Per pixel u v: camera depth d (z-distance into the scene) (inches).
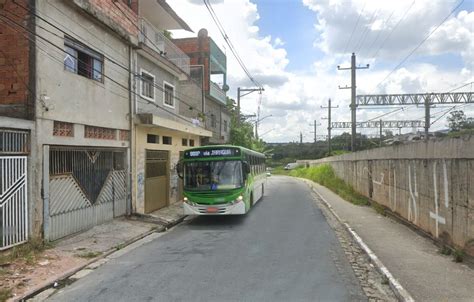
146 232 522.0
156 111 753.6
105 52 559.2
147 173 702.5
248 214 709.3
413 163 518.6
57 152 446.3
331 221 624.1
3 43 408.2
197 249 415.5
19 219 376.2
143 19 712.4
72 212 470.6
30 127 393.1
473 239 325.7
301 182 1924.2
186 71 934.4
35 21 406.0
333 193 1157.1
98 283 297.7
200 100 1153.4
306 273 315.0
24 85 402.9
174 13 880.3
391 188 652.1
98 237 467.2
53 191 433.1
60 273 319.9
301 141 4443.9
